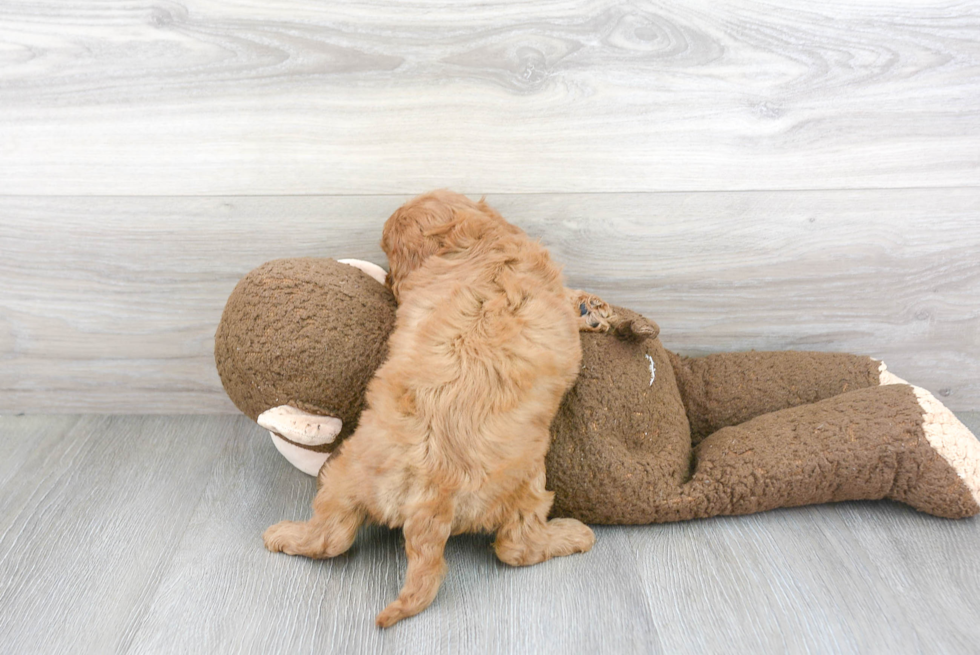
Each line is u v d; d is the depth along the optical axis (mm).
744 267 1824
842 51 1634
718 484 1485
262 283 1448
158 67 1624
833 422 1524
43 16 1582
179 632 1227
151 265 1799
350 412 1452
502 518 1340
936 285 1841
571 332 1391
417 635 1223
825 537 1474
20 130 1669
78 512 1550
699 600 1302
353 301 1462
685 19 1601
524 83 1641
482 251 1406
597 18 1595
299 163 1705
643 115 1674
